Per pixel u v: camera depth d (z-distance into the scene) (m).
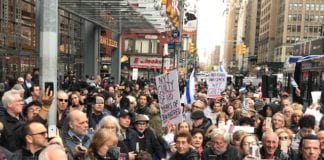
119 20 21.66
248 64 149.12
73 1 15.79
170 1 23.62
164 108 9.51
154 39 52.28
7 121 6.01
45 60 7.35
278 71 74.19
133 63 52.91
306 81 21.50
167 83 9.46
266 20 150.25
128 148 7.46
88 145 5.77
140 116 7.71
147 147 7.68
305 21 127.56
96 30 24.75
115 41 28.12
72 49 27.22
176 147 6.62
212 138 6.66
